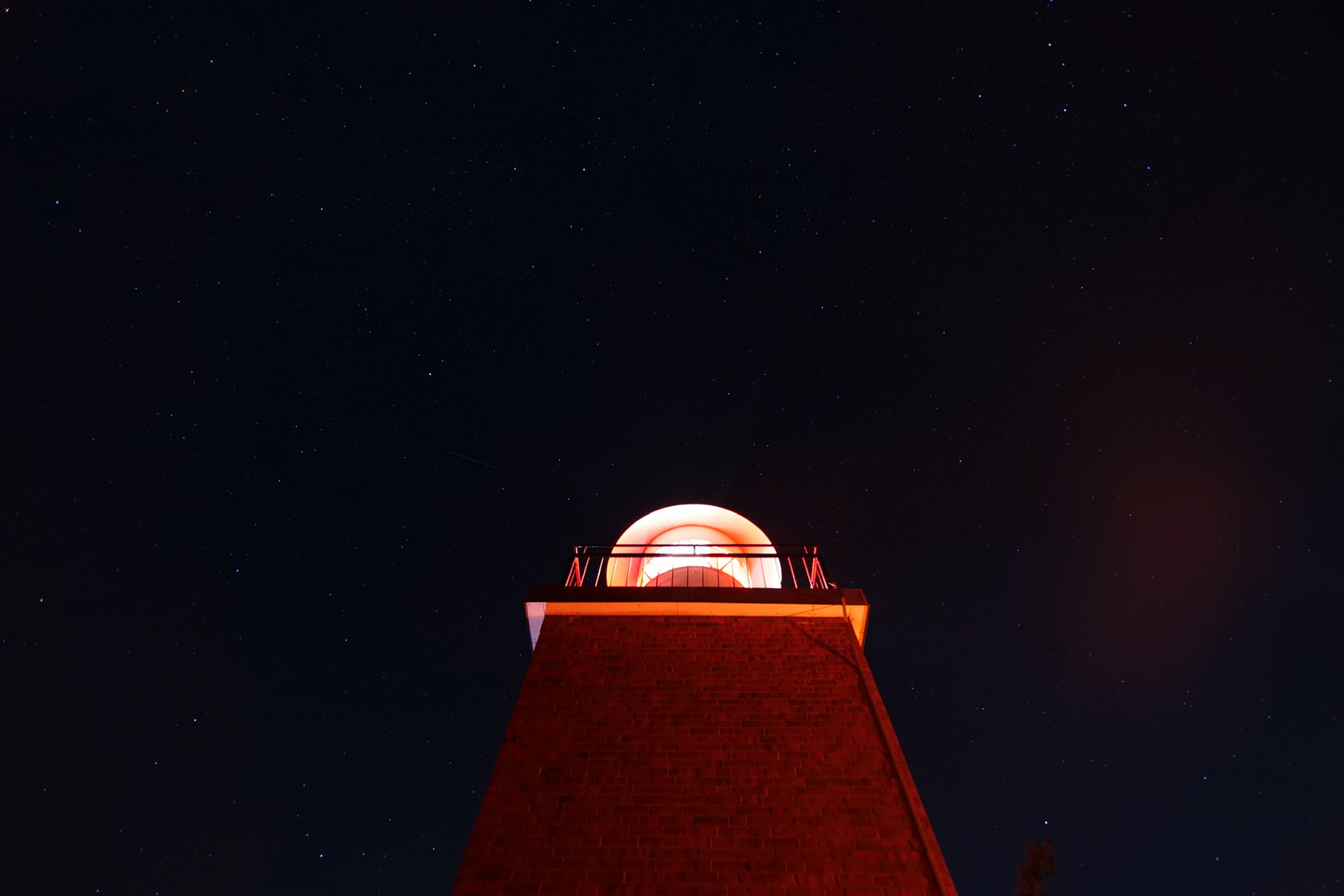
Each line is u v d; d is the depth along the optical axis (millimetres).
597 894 5766
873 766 6777
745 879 5883
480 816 6305
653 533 10930
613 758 6809
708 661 7898
